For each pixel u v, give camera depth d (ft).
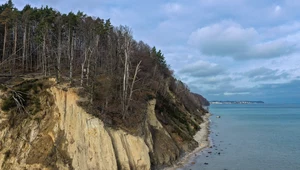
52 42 176.55
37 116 116.57
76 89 117.80
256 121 361.10
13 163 103.50
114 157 104.22
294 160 137.69
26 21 169.17
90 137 105.60
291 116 469.98
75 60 180.34
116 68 174.19
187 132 191.01
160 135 140.36
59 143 108.17
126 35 156.56
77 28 183.11
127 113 124.16
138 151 111.65
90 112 109.29
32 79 129.29
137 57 224.94
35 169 101.50
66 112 113.60
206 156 145.07
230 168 123.54
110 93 133.39
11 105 111.96
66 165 102.17
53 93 122.31
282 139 202.18
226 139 201.05
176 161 133.28
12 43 177.78
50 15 180.45
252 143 184.65
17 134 109.81
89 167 102.12
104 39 206.59
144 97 153.28
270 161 135.64
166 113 185.47
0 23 154.92
